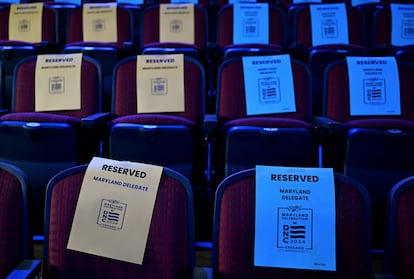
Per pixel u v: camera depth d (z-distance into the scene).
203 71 1.37
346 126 1.13
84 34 1.98
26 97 1.39
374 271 1.12
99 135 1.29
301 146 1.10
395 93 1.32
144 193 0.70
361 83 1.33
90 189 0.71
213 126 1.16
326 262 0.66
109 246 0.69
